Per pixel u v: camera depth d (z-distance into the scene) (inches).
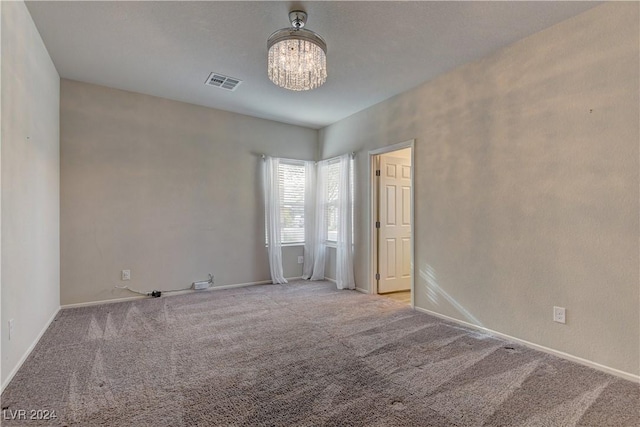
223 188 182.4
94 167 146.9
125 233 154.3
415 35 104.2
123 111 153.8
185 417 67.5
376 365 91.2
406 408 71.1
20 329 89.2
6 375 79.3
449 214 130.3
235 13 94.0
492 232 114.8
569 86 94.4
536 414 69.0
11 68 82.1
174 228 167.3
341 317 133.4
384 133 163.5
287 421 66.4
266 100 165.3
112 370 87.3
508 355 97.7
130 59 123.0
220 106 175.8
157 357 95.4
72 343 104.8
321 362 93.0
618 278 85.3
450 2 87.5
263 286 187.9
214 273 179.6
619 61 84.8
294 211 209.5
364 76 135.4
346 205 184.2
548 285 99.3
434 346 104.4
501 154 111.9
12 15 82.5
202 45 112.4
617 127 85.2
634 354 82.7
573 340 93.8
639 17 81.5
